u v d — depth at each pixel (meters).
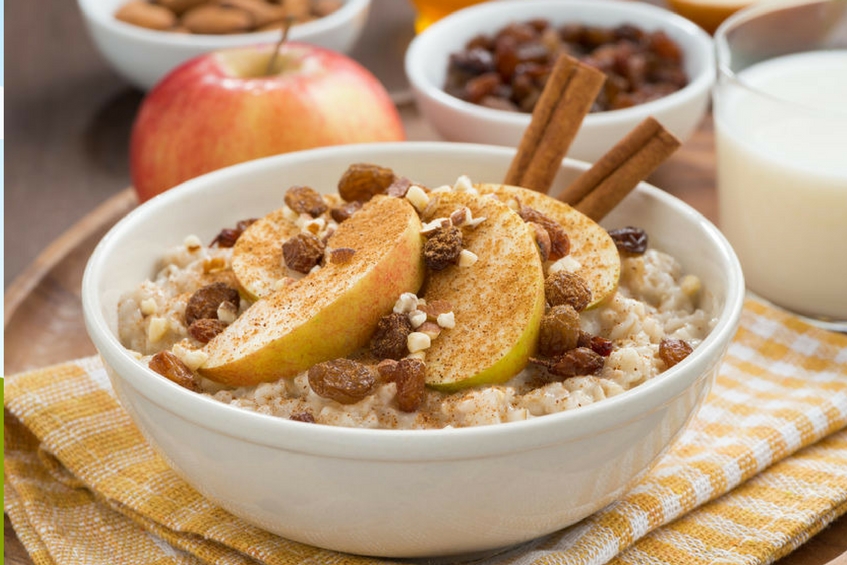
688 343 0.43
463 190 0.45
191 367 0.42
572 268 0.44
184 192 0.47
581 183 0.47
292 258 0.44
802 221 0.50
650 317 0.44
